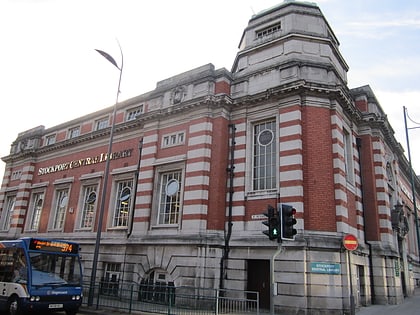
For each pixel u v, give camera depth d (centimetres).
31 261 1225
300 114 1523
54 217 2414
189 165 1675
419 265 2998
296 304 1286
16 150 2950
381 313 1333
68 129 2636
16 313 1148
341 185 1451
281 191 1461
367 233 1747
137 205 1817
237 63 1908
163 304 1307
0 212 2828
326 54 1705
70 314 1261
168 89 1909
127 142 2111
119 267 1833
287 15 1794
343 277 1341
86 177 2258
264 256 1421
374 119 1878
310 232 1365
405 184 2809
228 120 1733
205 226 1552
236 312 1320
